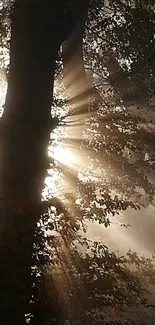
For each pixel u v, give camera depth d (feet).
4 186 24.18
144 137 29.81
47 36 26.78
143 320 22.47
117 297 21.81
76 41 31.86
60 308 20.90
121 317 22.30
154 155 31.50
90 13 33.58
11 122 25.64
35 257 20.80
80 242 22.84
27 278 20.22
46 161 25.82
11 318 19.57
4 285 19.94
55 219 21.77
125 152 30.76
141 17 34.71
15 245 20.67
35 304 20.33
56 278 21.15
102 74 35.09
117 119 29.81
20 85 26.40
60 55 31.53
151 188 30.78
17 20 27.04
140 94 33.55
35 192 24.90
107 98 33.68
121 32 34.65
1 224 22.22
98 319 21.34
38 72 26.53
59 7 26.94
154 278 22.97
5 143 25.29
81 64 32.86
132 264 23.43
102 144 29.09
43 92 26.58
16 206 22.20
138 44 34.71
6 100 26.78
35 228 21.26
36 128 25.79
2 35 32.48
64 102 29.09
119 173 28.81
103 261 22.07
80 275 21.66
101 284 21.59
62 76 32.58
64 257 21.61
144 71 34.45
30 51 26.61
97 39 35.22
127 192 28.58
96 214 23.88
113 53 35.04
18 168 25.05
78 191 24.79
